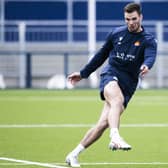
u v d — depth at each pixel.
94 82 63.34
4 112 42.22
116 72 22.08
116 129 21.02
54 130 33.72
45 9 78.62
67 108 45.00
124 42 22.02
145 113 42.03
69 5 74.75
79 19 78.62
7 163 24.09
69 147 28.20
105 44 22.52
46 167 23.20
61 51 66.81
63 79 63.59
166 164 24.14
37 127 34.91
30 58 62.97
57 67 66.69
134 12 21.59
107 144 28.84
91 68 22.83
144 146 28.58
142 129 34.34
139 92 59.09
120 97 21.55
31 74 65.19
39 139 30.56
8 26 72.44
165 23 71.38
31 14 78.19
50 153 26.56
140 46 21.88
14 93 57.81
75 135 31.89
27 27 73.31
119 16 78.00
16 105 46.97
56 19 78.75
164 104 48.31
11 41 72.00
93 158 25.39
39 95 55.78
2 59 65.88
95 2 70.88
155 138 31.03
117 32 22.22
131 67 22.05
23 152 26.83
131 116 40.31
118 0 77.19
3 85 64.31
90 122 37.09
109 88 21.66
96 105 47.06
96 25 74.62
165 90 61.34
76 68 66.69
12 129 34.09
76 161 22.73
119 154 26.41
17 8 77.81
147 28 69.31
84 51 65.25
